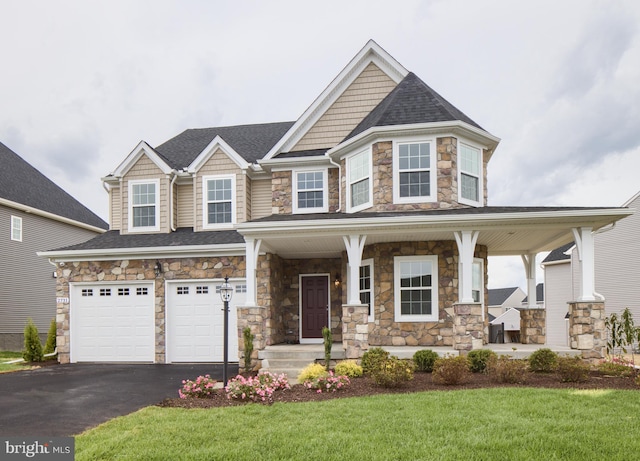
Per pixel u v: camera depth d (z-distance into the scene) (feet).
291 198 48.08
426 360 32.35
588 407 21.63
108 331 46.44
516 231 35.94
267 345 42.24
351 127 49.21
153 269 46.32
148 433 18.61
